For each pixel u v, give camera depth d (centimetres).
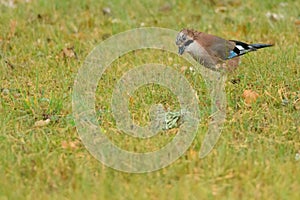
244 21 2042
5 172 1165
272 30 1953
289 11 2112
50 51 1809
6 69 1666
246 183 1105
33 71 1641
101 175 1132
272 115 1366
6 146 1242
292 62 1636
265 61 1639
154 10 2175
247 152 1208
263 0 2211
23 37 1905
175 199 1052
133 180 1117
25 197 1079
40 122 1352
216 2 2239
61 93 1500
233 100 1447
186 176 1132
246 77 1557
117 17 2114
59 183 1118
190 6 2203
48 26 2003
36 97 1449
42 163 1183
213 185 1112
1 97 1481
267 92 1462
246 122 1337
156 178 1130
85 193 1076
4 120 1349
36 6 2186
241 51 1588
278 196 1065
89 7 2194
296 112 1384
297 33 1922
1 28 1970
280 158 1192
